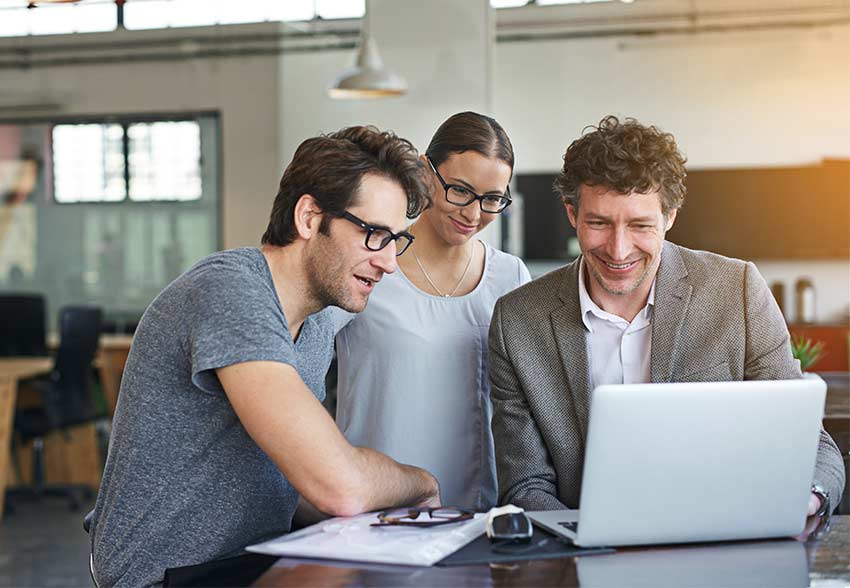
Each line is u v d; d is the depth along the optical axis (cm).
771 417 179
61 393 733
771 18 1026
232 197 1170
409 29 892
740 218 1026
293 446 188
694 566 173
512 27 1070
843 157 1019
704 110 1041
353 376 275
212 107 1171
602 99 1058
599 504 178
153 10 1182
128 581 199
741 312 234
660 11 1041
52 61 1200
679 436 177
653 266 223
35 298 848
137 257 1191
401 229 204
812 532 196
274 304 197
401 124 898
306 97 1142
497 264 279
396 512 196
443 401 271
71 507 743
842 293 1027
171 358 197
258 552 181
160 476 198
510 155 257
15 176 1210
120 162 1191
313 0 1154
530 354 239
